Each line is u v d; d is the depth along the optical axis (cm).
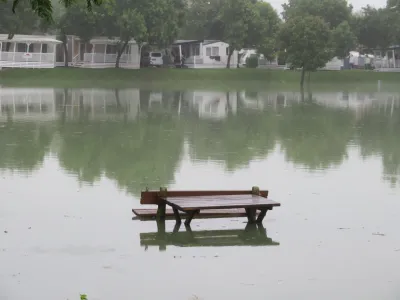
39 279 1620
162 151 3578
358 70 13812
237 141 4059
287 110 6475
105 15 11300
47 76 10356
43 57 11106
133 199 2441
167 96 8200
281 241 1975
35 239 1933
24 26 11575
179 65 12938
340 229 2100
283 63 14112
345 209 2350
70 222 2120
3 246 1861
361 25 14862
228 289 1584
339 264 1770
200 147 3769
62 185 2653
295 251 1880
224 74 11994
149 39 12050
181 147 3750
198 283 1620
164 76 11356
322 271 1717
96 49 12150
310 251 1880
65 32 11512
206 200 2134
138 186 2666
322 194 2580
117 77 10931
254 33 13350
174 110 6216
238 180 2819
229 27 13000
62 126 4659
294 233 2056
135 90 9306
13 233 1984
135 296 1530
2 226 2056
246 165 3191
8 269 1683
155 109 6256
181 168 3080
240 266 1748
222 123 5141
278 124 5131
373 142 4103
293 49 11475
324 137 4328
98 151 3528
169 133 4406
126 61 12131
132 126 4778
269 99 8038
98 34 12006
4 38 10881
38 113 5547
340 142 4081
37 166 3055
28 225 2073
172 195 2188
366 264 1770
